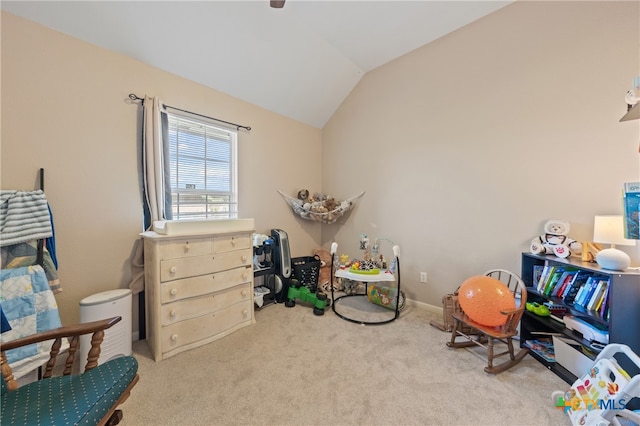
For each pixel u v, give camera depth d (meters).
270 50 2.60
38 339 1.06
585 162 1.94
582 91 1.94
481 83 2.43
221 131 2.85
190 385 1.57
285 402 1.44
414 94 2.92
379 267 2.84
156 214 2.20
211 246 2.13
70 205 1.84
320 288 3.42
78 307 1.88
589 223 1.93
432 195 2.79
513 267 2.28
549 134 2.09
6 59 1.59
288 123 3.53
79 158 1.87
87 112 1.90
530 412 1.38
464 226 2.57
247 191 3.07
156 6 1.91
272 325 2.42
